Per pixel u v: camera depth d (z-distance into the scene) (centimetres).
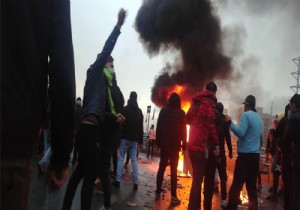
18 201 145
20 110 141
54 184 178
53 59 161
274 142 992
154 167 1495
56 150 172
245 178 652
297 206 602
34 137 153
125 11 447
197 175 596
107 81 557
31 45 146
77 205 622
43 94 159
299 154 604
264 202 905
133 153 848
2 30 135
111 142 572
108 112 564
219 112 769
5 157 137
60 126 165
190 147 607
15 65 139
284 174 731
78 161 491
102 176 570
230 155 808
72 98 165
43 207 575
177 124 755
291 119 612
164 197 785
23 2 142
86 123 472
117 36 459
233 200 655
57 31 163
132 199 726
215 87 617
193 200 593
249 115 648
